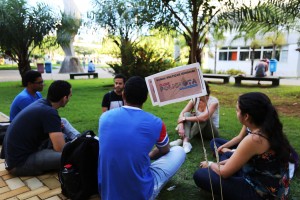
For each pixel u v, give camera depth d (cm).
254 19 755
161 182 224
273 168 191
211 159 322
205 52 2177
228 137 408
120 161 187
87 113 585
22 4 1058
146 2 862
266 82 1276
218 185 216
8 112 611
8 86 1139
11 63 3669
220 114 572
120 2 1100
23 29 1062
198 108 373
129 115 198
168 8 767
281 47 1827
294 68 1797
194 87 218
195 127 360
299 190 248
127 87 203
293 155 239
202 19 760
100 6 1168
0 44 1090
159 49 1143
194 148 360
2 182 270
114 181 190
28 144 274
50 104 275
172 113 579
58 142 265
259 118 189
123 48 1077
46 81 1370
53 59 4250
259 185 197
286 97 794
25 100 353
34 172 279
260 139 187
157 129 202
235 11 756
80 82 1314
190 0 743
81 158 227
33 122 268
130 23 1073
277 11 744
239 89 1009
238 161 197
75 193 235
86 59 4362
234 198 208
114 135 190
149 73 1036
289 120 510
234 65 2072
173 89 220
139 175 193
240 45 1973
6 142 276
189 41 847
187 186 263
